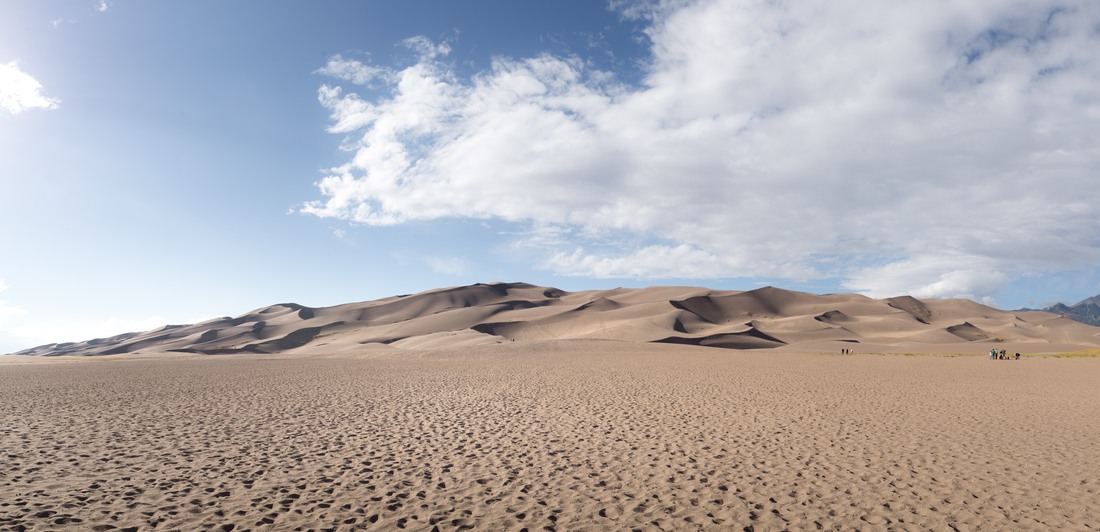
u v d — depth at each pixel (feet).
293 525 28.40
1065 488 34.96
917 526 28.99
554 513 30.63
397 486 35.09
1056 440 48.73
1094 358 183.83
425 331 538.06
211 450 44.21
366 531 27.89
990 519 29.94
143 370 134.00
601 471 38.70
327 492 33.73
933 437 49.93
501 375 116.57
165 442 47.09
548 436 50.47
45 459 40.47
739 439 49.03
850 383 97.91
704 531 28.30
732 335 448.24
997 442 47.85
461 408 68.08
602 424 56.59
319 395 81.35
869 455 43.16
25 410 64.85
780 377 110.01
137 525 28.02
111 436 49.42
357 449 45.03
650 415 62.28
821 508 31.53
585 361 164.96
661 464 40.50
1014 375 115.03
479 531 28.12
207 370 134.31
